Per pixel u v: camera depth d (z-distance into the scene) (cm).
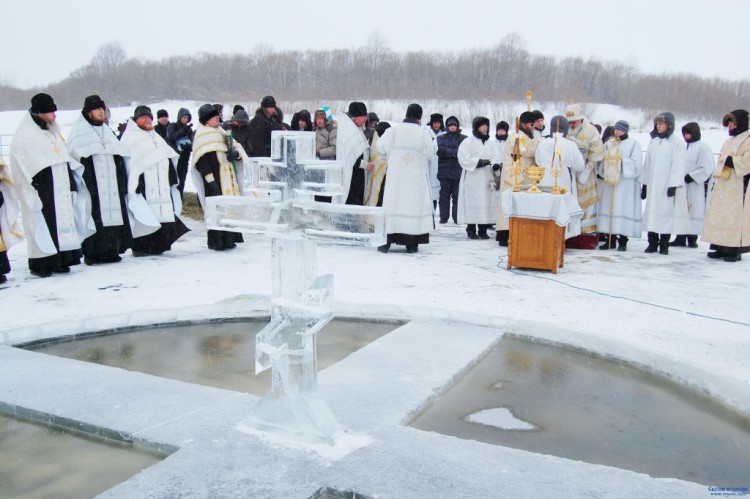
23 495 269
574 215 795
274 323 314
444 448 301
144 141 808
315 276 316
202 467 280
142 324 516
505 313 562
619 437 333
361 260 807
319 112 964
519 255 754
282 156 318
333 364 420
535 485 270
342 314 537
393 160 857
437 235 1060
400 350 445
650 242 916
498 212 934
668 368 417
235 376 414
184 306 571
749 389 375
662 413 363
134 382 383
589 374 420
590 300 618
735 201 836
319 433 301
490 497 260
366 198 929
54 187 702
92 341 484
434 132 1212
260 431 312
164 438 308
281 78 5766
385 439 309
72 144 744
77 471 289
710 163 908
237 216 322
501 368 428
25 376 393
